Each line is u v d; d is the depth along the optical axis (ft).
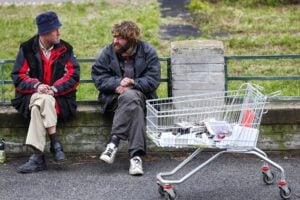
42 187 36.47
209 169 39.17
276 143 41.37
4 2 90.07
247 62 61.57
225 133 33.37
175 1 91.61
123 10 84.23
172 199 33.91
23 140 41.50
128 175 38.22
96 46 67.41
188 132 33.81
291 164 39.83
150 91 39.45
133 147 38.14
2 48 66.74
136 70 39.81
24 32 72.38
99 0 90.84
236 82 54.54
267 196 35.04
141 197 34.94
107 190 35.94
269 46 67.72
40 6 86.53
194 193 35.55
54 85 39.52
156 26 75.97
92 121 41.24
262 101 34.19
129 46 39.58
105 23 76.48
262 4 89.20
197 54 41.09
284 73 57.98
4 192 35.83
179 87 41.24
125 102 38.27
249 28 75.77
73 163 40.37
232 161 40.42
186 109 34.53
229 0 90.17
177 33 73.92
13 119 41.11
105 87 39.58
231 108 34.65
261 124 41.16
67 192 35.73
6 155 41.52
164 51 66.33
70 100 40.14
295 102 41.91
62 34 71.36
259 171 38.68
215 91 41.19
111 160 37.93
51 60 39.91
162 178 35.01
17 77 39.55
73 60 40.29
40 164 39.01
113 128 38.42
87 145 41.52
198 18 80.38
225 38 70.79
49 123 38.37
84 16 80.84
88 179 37.63
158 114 35.22
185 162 34.94
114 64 39.86
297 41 68.69
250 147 33.53
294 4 88.94
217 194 35.37
